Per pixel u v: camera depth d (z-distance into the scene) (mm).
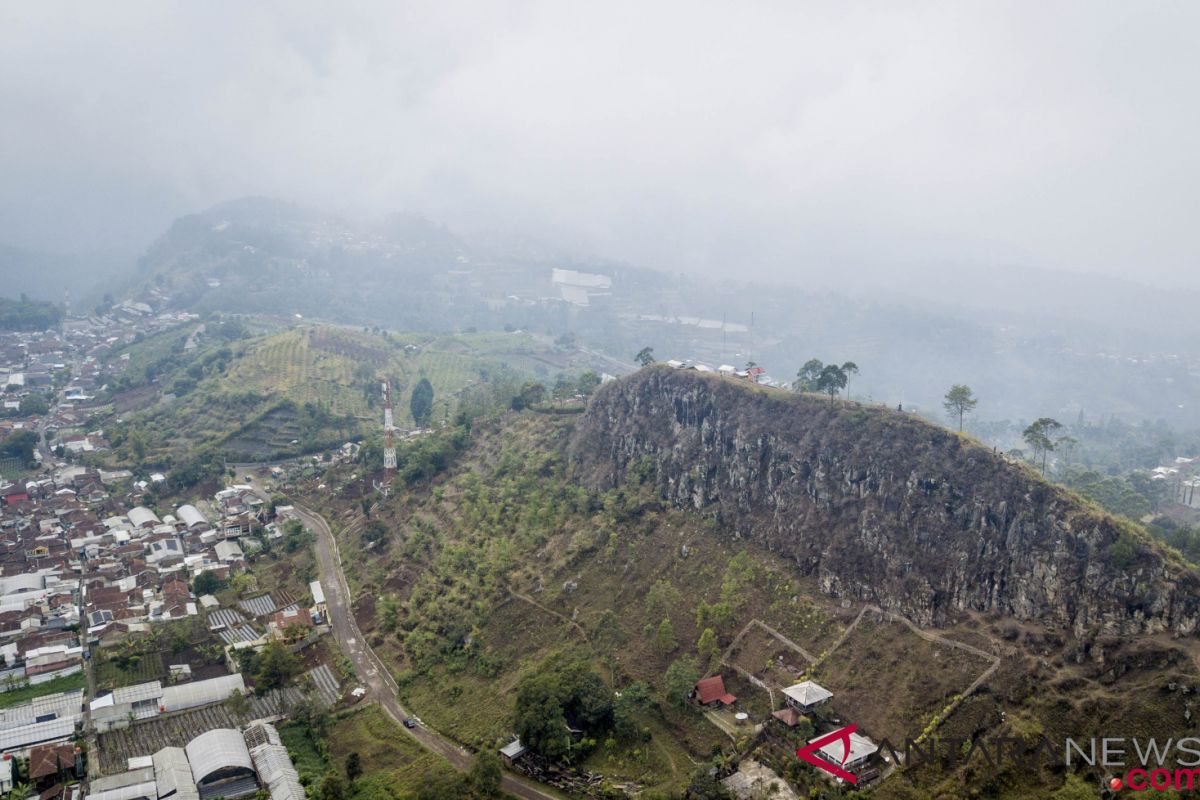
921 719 127688
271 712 164000
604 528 196625
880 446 166750
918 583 147875
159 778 139125
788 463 179375
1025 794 112500
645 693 148500
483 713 159125
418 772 143500
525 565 198375
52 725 152750
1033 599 136500
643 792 127750
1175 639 122750
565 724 142625
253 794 138875
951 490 153625
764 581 167125
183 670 176250
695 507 192250
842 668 142875
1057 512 139375
